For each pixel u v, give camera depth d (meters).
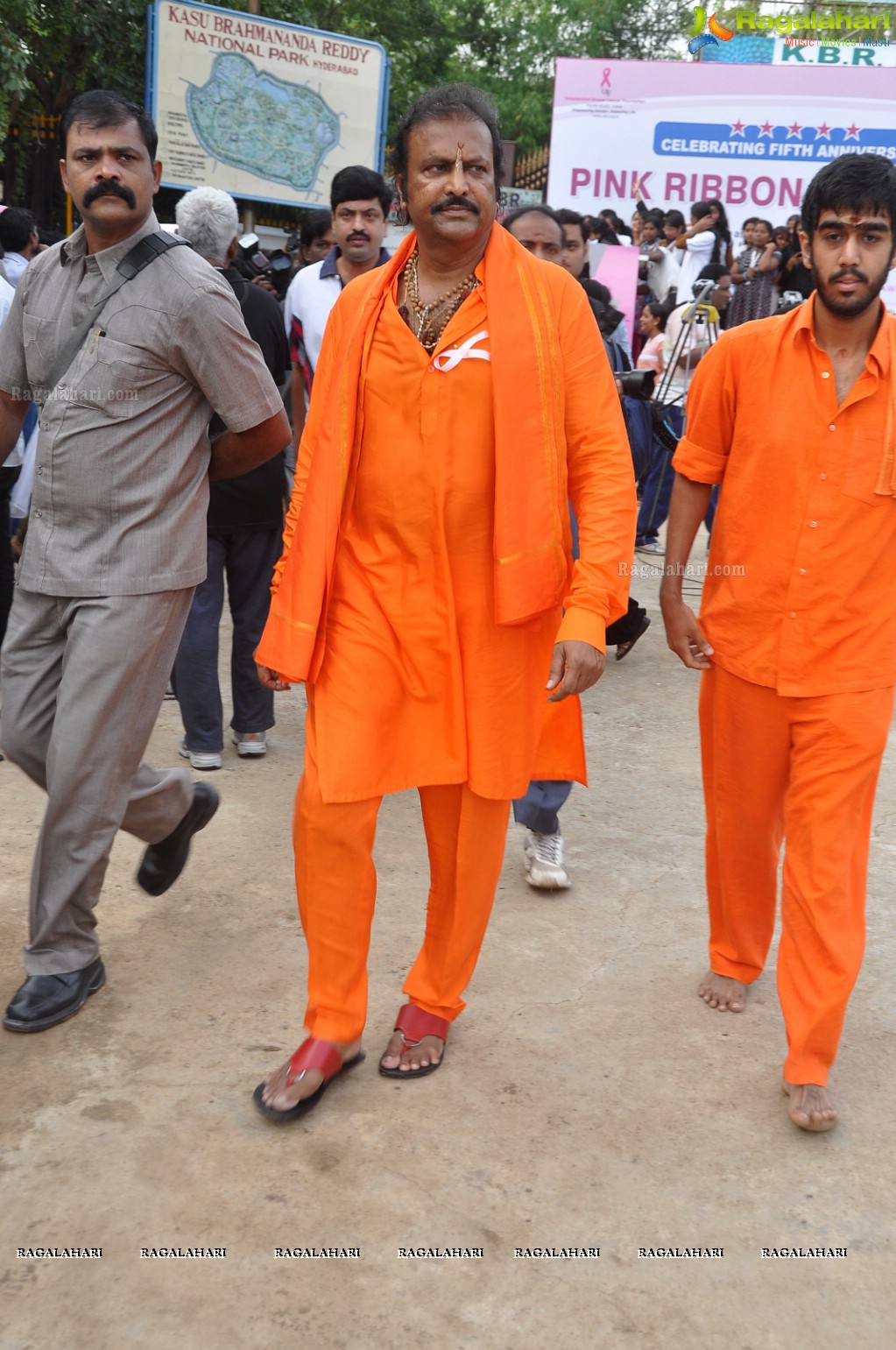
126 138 2.78
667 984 3.33
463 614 2.63
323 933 2.70
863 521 2.73
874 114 14.50
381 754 2.64
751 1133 2.71
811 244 2.66
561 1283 2.25
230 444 3.07
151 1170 2.50
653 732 5.44
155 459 2.90
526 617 2.56
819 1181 2.56
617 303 10.90
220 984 3.22
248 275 5.07
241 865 3.93
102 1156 2.54
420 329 2.56
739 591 2.90
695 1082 2.89
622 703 5.81
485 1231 2.37
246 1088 2.79
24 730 3.04
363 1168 2.54
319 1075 2.70
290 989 3.21
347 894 2.67
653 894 3.87
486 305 2.52
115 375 2.84
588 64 14.82
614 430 2.66
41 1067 2.84
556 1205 2.45
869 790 2.79
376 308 2.57
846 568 2.75
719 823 3.09
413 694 2.68
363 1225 2.38
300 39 12.58
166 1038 2.97
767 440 2.80
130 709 2.94
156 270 2.86
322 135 12.93
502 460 2.52
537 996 3.23
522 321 2.53
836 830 2.74
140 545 2.90
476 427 2.54
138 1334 2.11
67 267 2.95
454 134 2.44
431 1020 2.91
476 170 2.45
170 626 2.98
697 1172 2.57
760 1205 2.48
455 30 28.77
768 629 2.85
